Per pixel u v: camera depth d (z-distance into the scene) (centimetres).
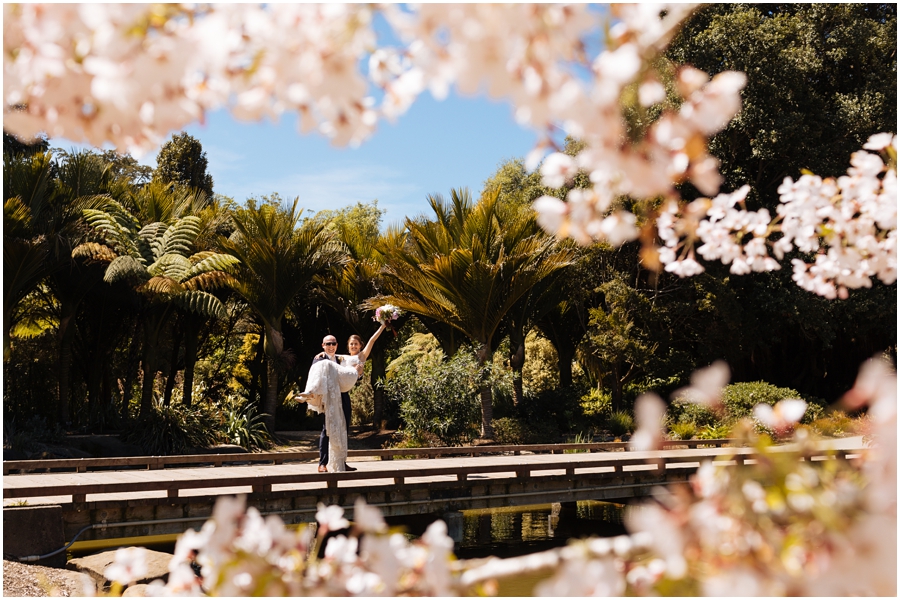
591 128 78
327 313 1847
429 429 1295
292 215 1512
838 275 205
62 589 445
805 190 195
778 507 76
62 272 1316
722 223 199
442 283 1402
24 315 1491
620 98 85
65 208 1316
